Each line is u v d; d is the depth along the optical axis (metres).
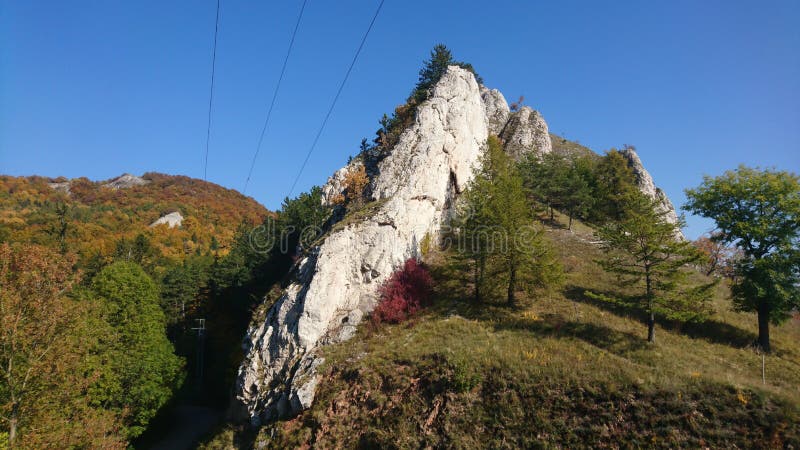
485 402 21.19
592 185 57.34
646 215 26.62
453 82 50.62
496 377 21.94
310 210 45.84
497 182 34.34
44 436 18.70
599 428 18.53
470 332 27.25
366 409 23.08
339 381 25.06
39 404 19.17
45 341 19.77
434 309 31.41
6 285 19.52
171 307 58.31
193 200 134.00
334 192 47.94
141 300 38.06
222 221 121.62
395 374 23.98
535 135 71.50
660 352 23.95
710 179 29.67
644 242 26.39
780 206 26.38
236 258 56.19
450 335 27.14
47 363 19.41
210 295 58.06
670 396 18.78
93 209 107.81
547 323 27.80
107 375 31.14
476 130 51.88
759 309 26.56
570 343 24.83
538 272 29.69
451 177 46.16
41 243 70.56
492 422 20.25
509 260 30.48
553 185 50.44
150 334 37.25
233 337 51.09
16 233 72.12
